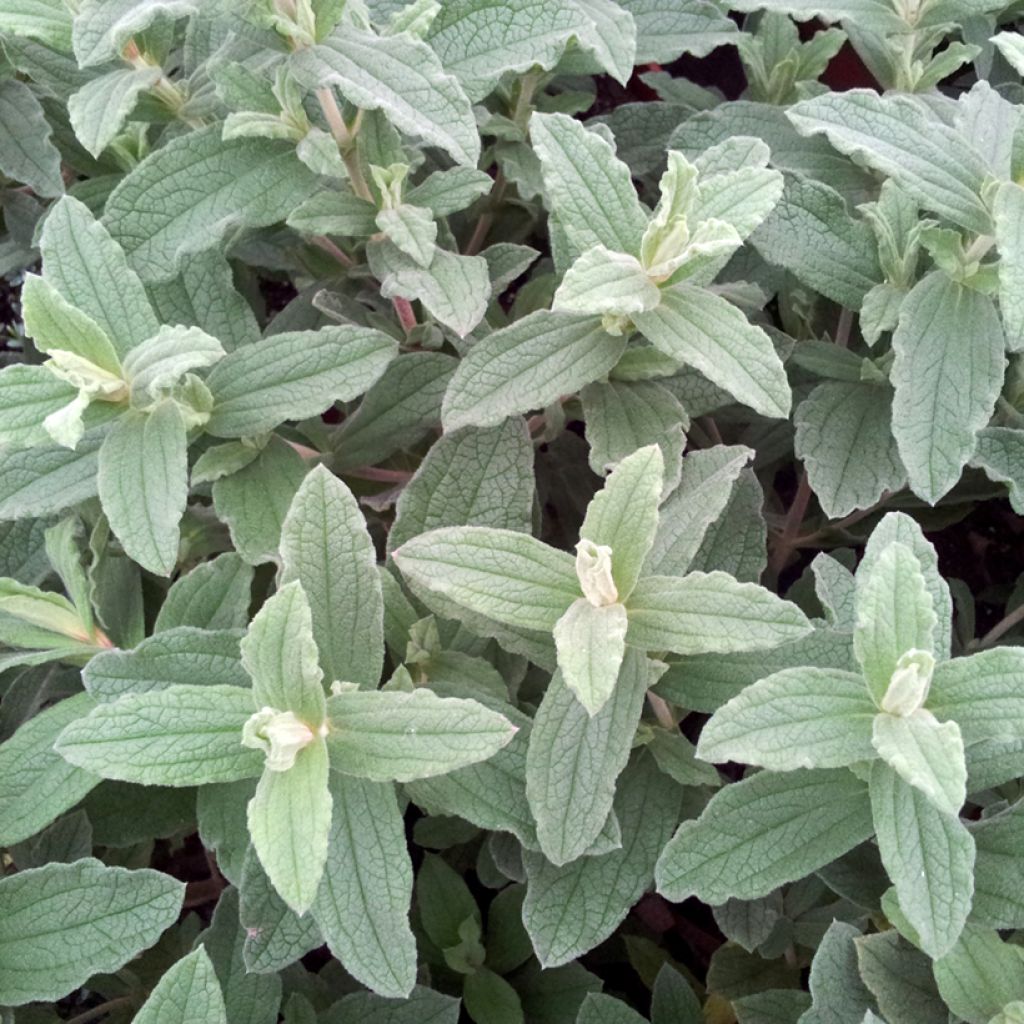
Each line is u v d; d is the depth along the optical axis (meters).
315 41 0.31
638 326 0.30
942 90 0.49
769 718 0.26
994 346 0.33
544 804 0.27
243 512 0.33
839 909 0.37
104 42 0.29
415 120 0.30
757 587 0.26
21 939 0.28
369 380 0.32
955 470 0.32
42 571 0.37
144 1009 0.25
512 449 0.33
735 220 0.30
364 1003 0.35
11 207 0.48
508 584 0.27
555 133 0.31
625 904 0.30
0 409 0.30
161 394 0.30
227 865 0.31
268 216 0.33
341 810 0.28
